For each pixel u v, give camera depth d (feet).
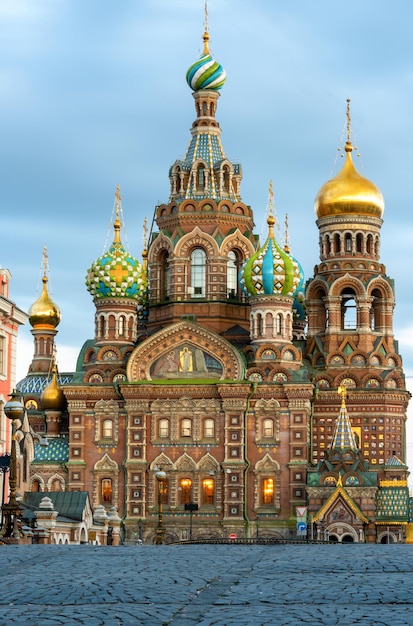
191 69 518.37
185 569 131.85
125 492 465.06
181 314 491.31
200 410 464.24
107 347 478.18
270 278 468.75
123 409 471.62
